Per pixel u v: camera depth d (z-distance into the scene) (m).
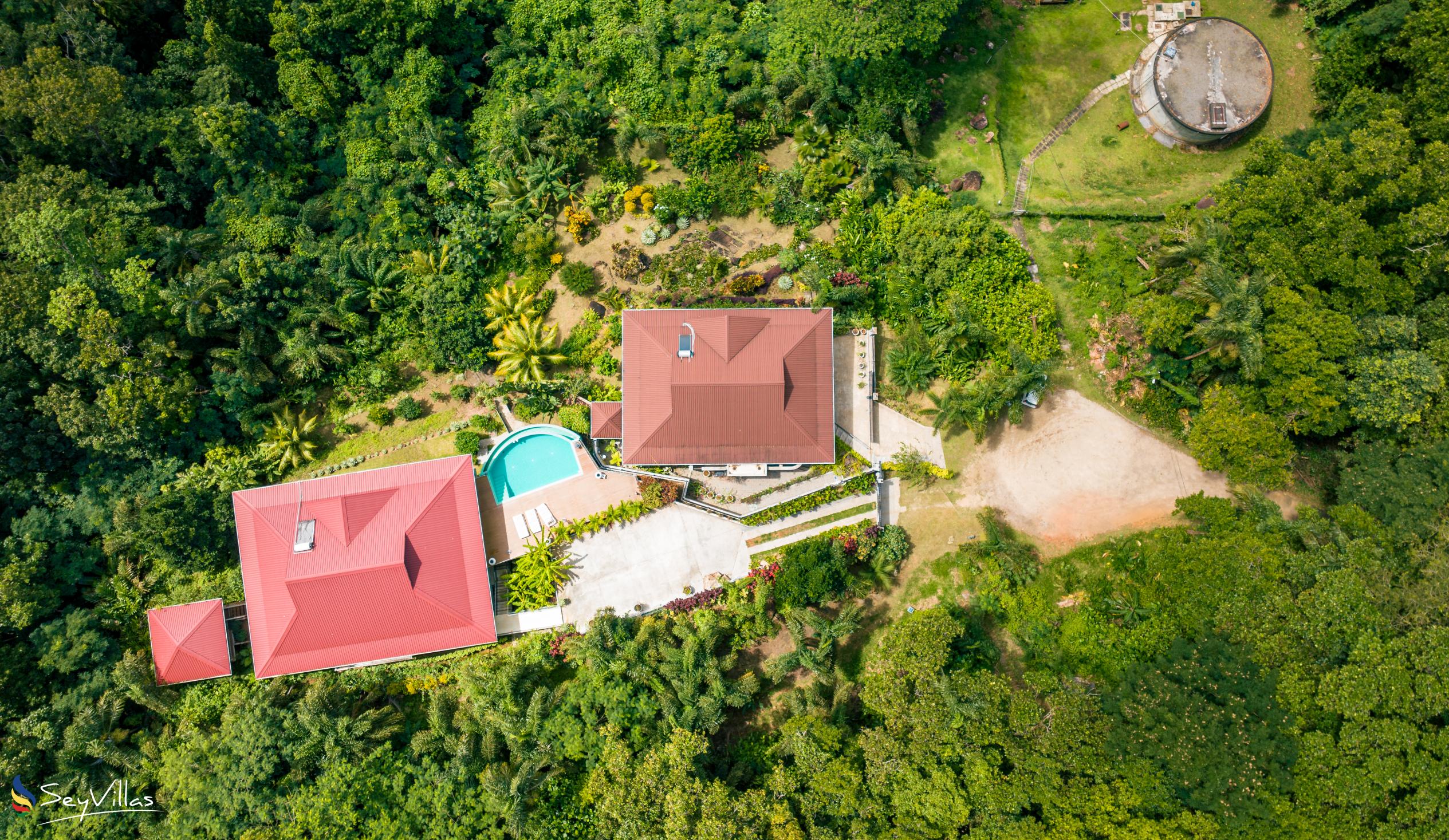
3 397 41.25
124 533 42.81
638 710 40.59
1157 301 43.44
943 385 46.72
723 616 43.81
